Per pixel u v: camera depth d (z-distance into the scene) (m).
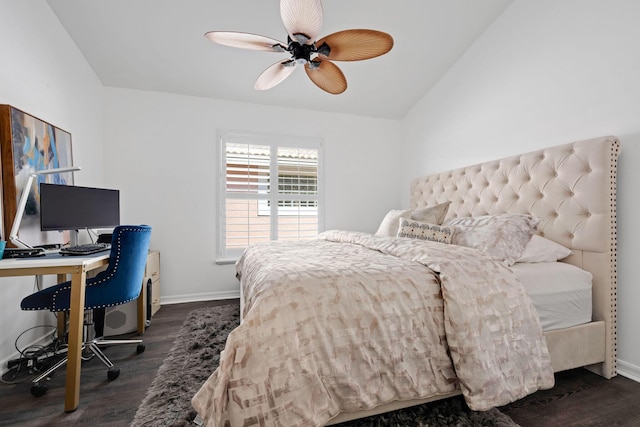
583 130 1.93
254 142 3.51
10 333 1.83
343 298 1.21
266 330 1.06
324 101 3.55
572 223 1.87
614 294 1.71
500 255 1.71
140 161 3.13
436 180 3.20
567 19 2.02
